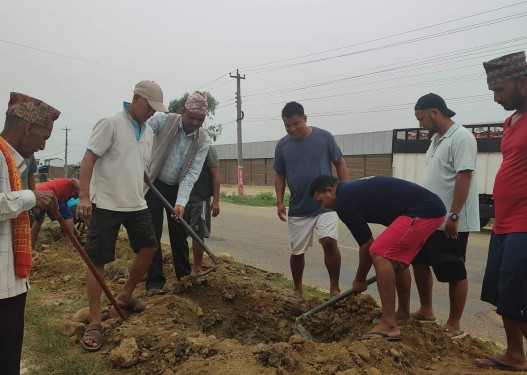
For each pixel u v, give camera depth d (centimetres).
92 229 398
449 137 396
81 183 377
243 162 3988
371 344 332
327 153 495
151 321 400
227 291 493
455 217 382
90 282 381
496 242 337
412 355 333
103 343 372
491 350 384
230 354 322
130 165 402
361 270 384
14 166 237
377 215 369
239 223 1369
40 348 363
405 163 1498
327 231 482
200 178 549
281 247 943
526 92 315
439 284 673
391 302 354
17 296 243
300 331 414
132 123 405
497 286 334
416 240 355
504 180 322
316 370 299
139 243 422
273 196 2458
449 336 389
